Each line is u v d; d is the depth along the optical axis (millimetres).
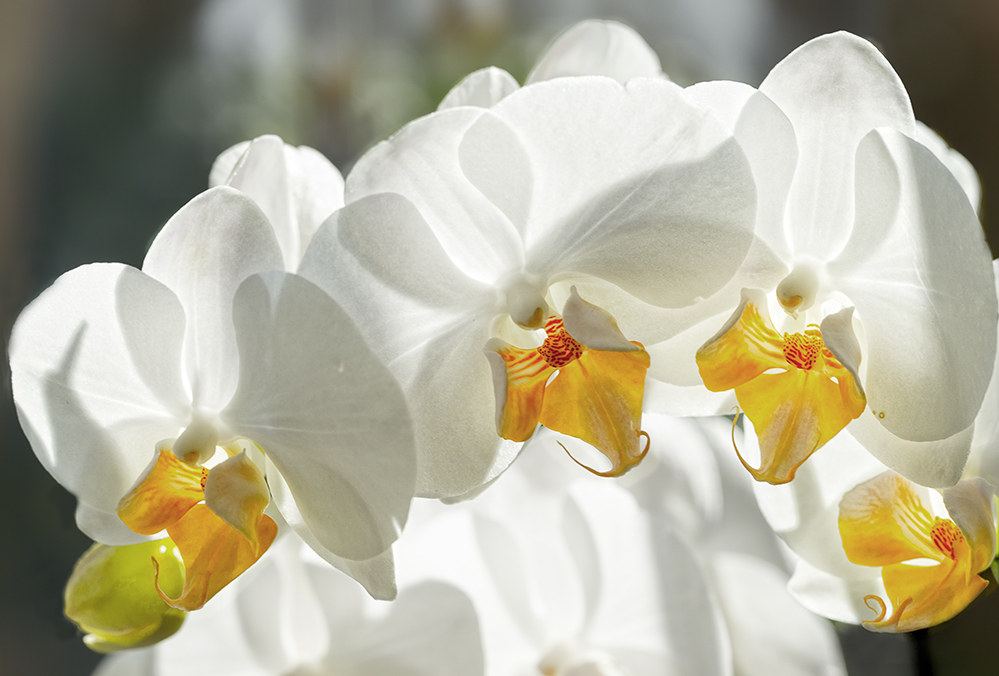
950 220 504
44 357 528
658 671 594
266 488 525
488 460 535
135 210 1145
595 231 526
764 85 523
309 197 556
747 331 524
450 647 583
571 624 598
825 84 520
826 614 565
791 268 532
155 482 527
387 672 587
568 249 529
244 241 522
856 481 555
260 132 1178
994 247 947
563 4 1207
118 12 1163
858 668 629
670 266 524
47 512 917
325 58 1196
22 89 1116
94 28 1154
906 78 1089
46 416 532
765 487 559
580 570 596
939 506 543
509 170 520
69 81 1143
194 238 522
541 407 526
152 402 536
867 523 542
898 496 542
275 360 519
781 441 517
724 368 520
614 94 511
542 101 512
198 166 1173
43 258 1095
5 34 1105
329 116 1188
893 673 631
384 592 526
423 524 591
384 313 525
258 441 531
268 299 515
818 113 522
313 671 589
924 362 521
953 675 632
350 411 515
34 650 880
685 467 600
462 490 535
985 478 536
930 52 1077
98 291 524
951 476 524
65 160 1127
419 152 516
